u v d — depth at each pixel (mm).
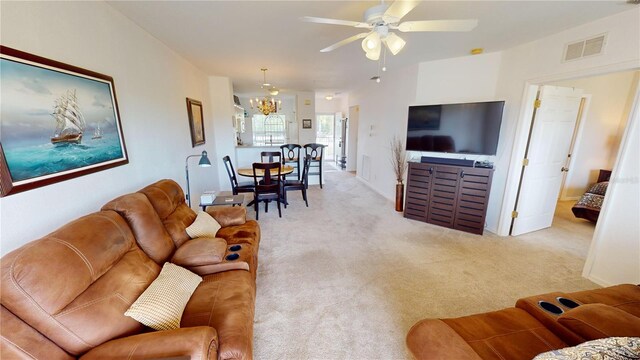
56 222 1416
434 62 3719
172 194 2238
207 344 1062
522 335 1207
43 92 1328
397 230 3520
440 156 3918
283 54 3402
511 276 2439
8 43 1176
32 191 1269
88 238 1190
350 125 7742
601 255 2291
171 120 3084
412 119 3801
